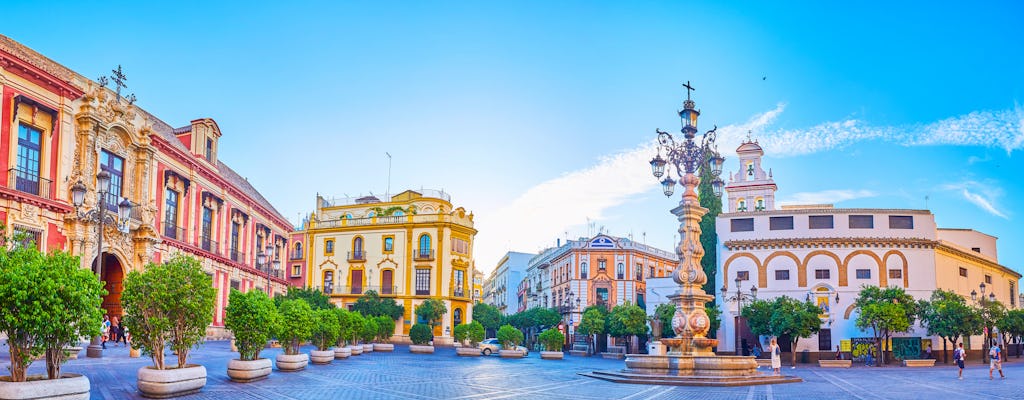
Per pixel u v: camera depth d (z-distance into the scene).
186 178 41.75
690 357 25.41
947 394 22.89
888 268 53.28
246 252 53.03
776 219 55.38
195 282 16.42
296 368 24.23
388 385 21.86
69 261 13.02
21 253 12.84
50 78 29.78
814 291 53.59
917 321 52.56
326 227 78.81
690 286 26.61
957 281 57.88
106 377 19.27
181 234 41.41
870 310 47.69
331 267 77.62
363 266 76.19
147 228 35.66
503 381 25.02
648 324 60.69
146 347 16.02
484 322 85.50
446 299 73.75
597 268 83.44
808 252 54.16
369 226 76.44
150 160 37.19
